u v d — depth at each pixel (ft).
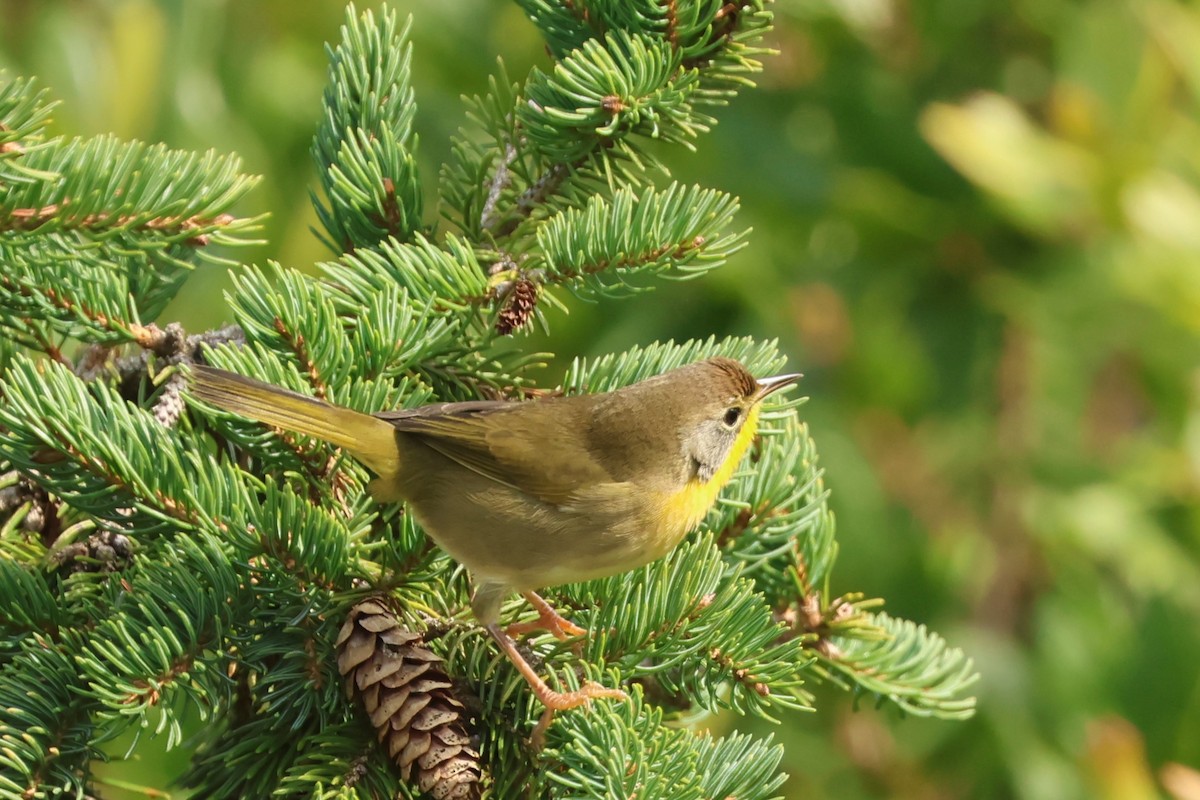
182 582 22.08
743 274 45.65
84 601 23.61
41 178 21.76
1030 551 46.91
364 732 22.13
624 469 26.05
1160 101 43.93
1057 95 44.34
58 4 44.96
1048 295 46.14
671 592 23.44
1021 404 47.03
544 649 25.03
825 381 47.32
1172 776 38.45
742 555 26.58
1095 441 48.11
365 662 21.85
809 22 46.14
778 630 23.54
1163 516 47.19
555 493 25.59
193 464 23.36
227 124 45.42
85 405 23.07
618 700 22.94
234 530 22.45
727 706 23.97
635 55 25.26
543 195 28.12
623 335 47.44
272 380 24.84
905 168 46.91
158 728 20.40
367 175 26.84
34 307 25.30
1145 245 43.80
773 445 27.22
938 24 46.34
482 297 26.08
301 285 25.09
